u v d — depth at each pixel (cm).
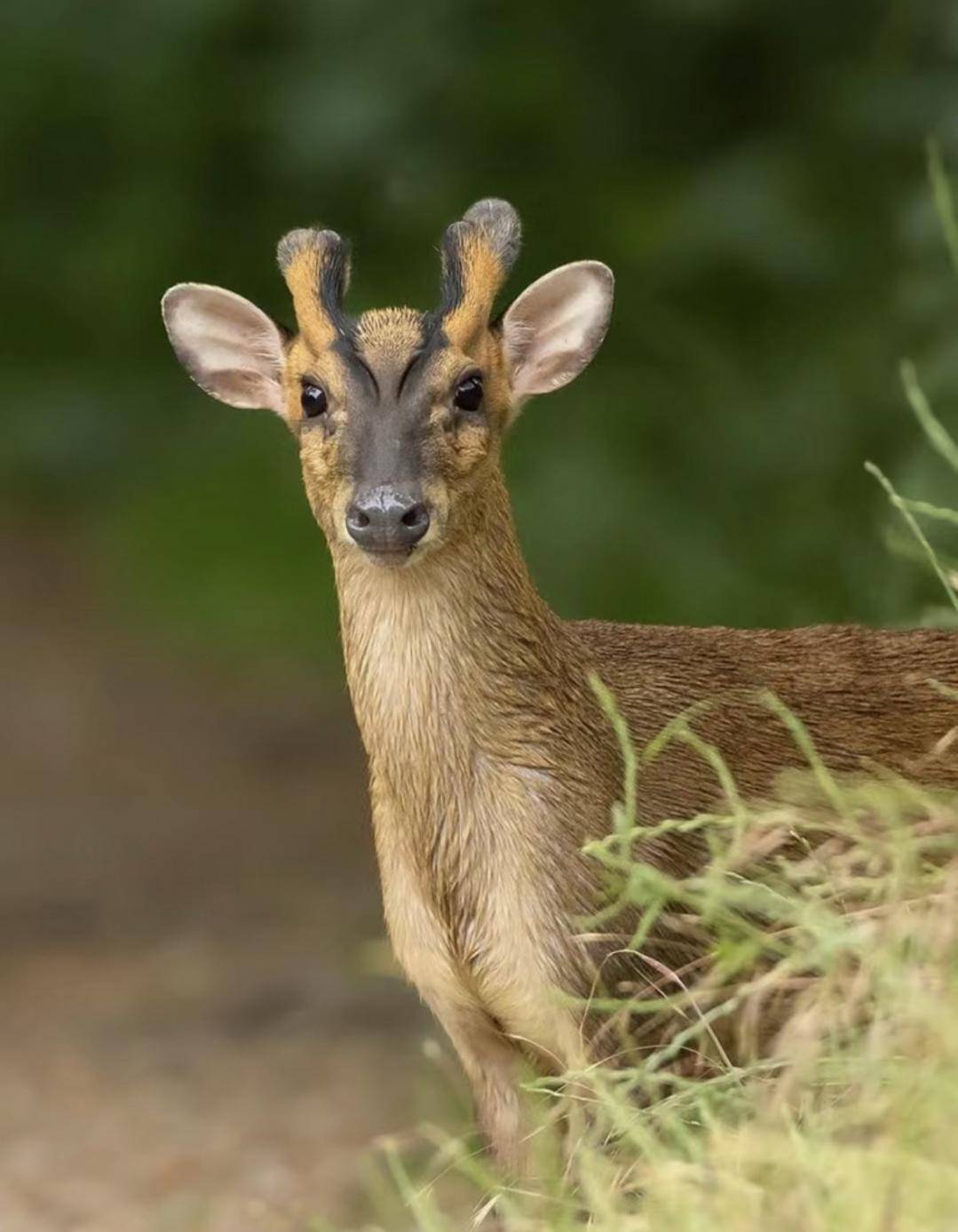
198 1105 1152
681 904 769
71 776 1819
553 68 1667
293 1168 1047
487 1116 786
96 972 1392
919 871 711
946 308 1119
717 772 782
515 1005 762
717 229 1509
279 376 848
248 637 2116
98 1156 1088
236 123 1956
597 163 1677
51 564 2348
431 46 1666
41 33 1966
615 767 779
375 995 1300
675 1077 684
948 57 1333
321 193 1738
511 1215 673
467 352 780
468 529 767
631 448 1617
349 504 757
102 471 2339
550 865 759
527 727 767
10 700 2016
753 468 1489
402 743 772
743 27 1574
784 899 682
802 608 1193
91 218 2195
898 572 984
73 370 2370
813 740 812
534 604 784
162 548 2264
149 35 1934
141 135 2064
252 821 1688
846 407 1374
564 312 828
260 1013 1292
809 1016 644
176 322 859
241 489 2280
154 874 1580
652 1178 636
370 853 1598
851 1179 598
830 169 1500
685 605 1499
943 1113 603
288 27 1828
